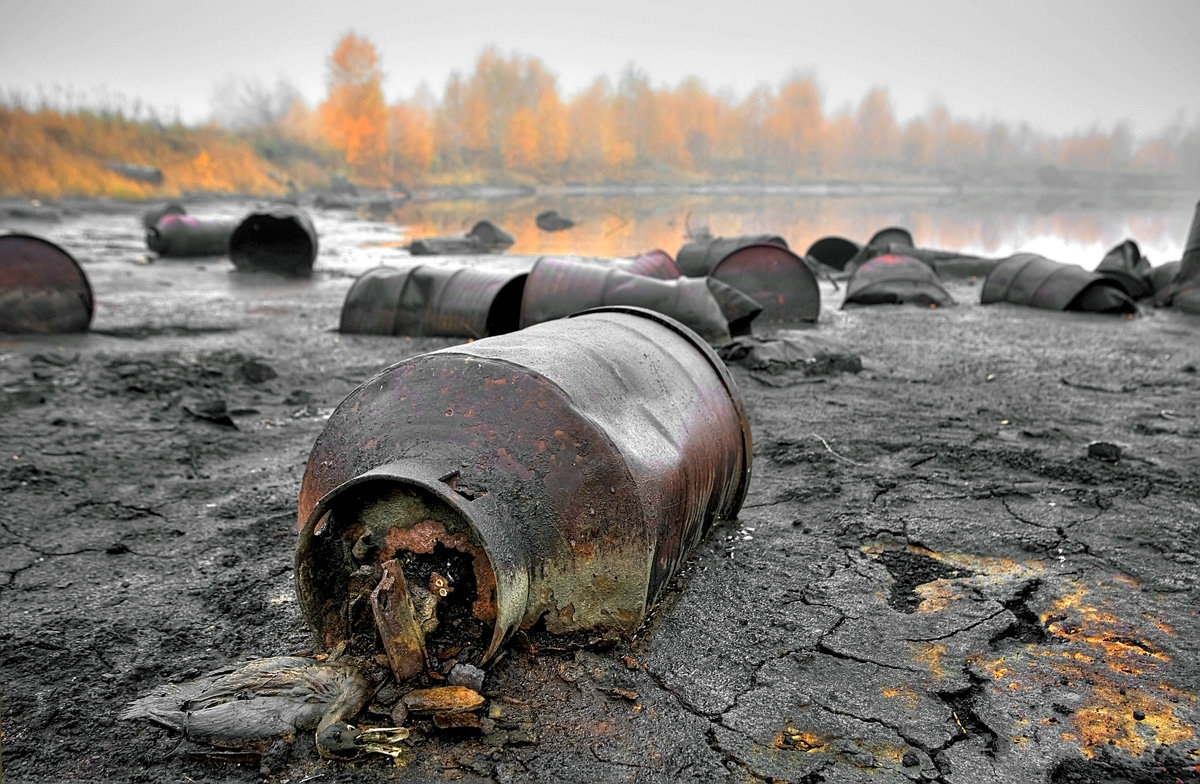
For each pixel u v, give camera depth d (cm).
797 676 332
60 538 475
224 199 4694
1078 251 2827
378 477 296
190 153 5206
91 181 4006
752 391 817
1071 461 595
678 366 423
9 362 904
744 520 493
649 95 10750
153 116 5494
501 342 379
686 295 912
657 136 10606
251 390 817
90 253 2161
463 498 304
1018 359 987
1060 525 483
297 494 543
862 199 7544
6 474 567
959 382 866
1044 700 317
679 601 389
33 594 408
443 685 307
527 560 319
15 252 1043
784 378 862
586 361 366
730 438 436
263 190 5316
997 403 775
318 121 8919
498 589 298
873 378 882
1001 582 413
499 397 332
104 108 4941
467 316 1034
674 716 306
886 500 525
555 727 299
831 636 362
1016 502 521
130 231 2819
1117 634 364
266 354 980
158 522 499
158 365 883
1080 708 312
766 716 307
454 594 320
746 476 472
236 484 564
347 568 330
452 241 2394
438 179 7631
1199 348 1058
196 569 435
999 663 342
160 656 351
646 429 358
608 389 358
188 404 752
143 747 293
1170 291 1446
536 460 322
